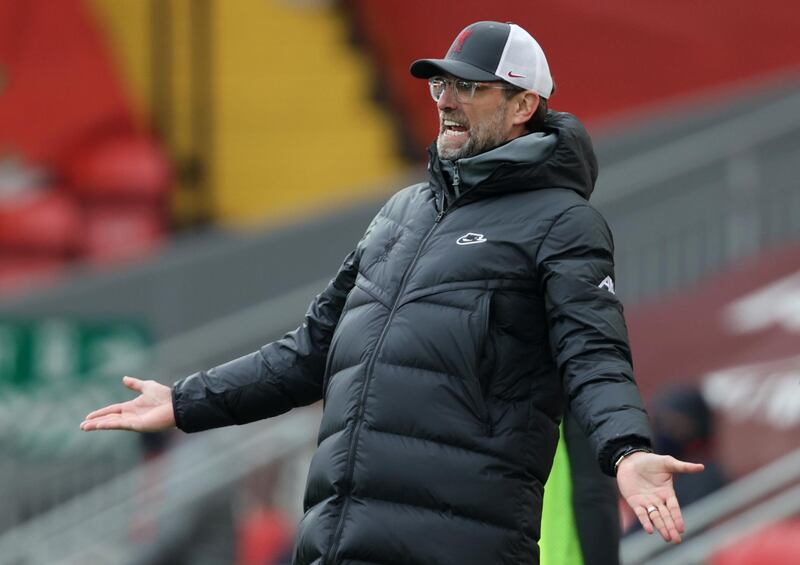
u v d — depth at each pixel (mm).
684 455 22766
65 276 42625
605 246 11141
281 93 43781
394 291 11297
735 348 31141
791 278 32531
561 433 13648
